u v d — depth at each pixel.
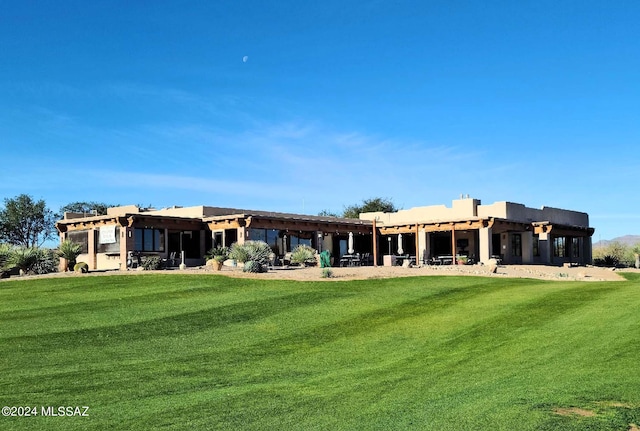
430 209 43.72
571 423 7.53
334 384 9.80
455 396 8.88
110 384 9.80
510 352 11.63
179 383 9.92
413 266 35.56
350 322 14.88
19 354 11.89
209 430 7.56
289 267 30.64
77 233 34.81
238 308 16.50
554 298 17.25
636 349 11.15
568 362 10.62
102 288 20.12
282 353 12.17
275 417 8.06
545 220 44.09
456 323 14.49
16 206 59.38
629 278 31.03
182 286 20.27
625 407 8.09
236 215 33.41
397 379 10.04
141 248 31.89
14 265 27.62
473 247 41.59
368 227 43.00
